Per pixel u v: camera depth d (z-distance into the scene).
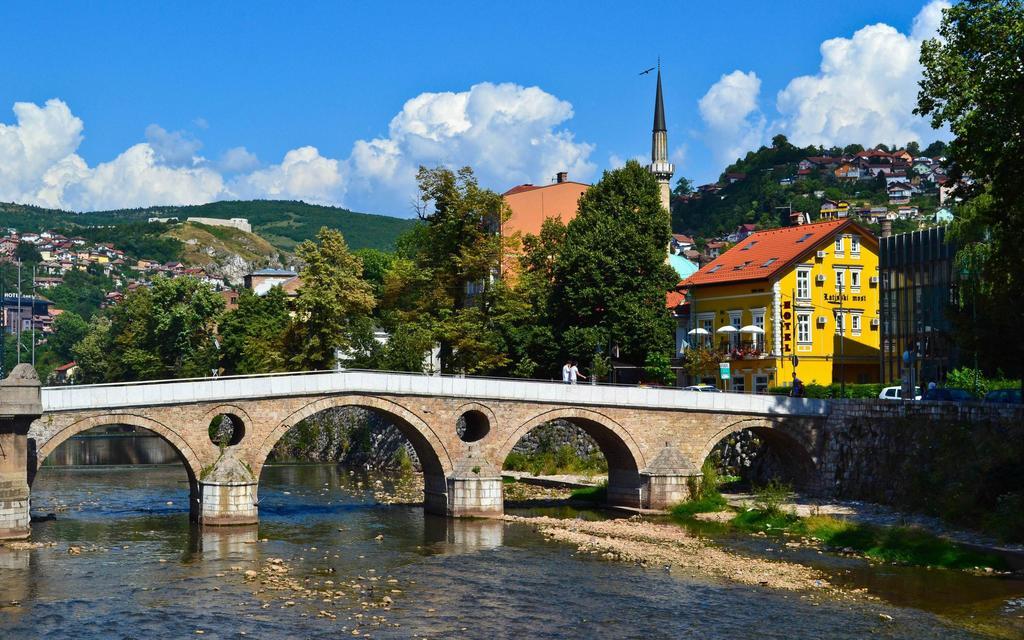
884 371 84.31
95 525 57.97
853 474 66.31
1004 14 51.44
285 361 83.44
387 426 98.50
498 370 85.69
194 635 35.25
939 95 53.09
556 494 74.06
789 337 85.38
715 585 43.25
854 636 35.31
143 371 117.38
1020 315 54.62
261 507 67.25
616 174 91.31
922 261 80.56
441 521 60.88
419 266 84.94
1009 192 51.03
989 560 47.12
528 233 103.44
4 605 38.94
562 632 35.97
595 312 86.88
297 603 39.69
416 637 35.22
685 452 66.19
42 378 194.62
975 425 58.62
